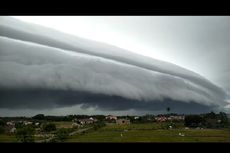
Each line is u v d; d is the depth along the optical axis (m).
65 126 117.00
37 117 139.12
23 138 67.25
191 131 84.88
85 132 97.75
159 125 113.00
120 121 148.88
